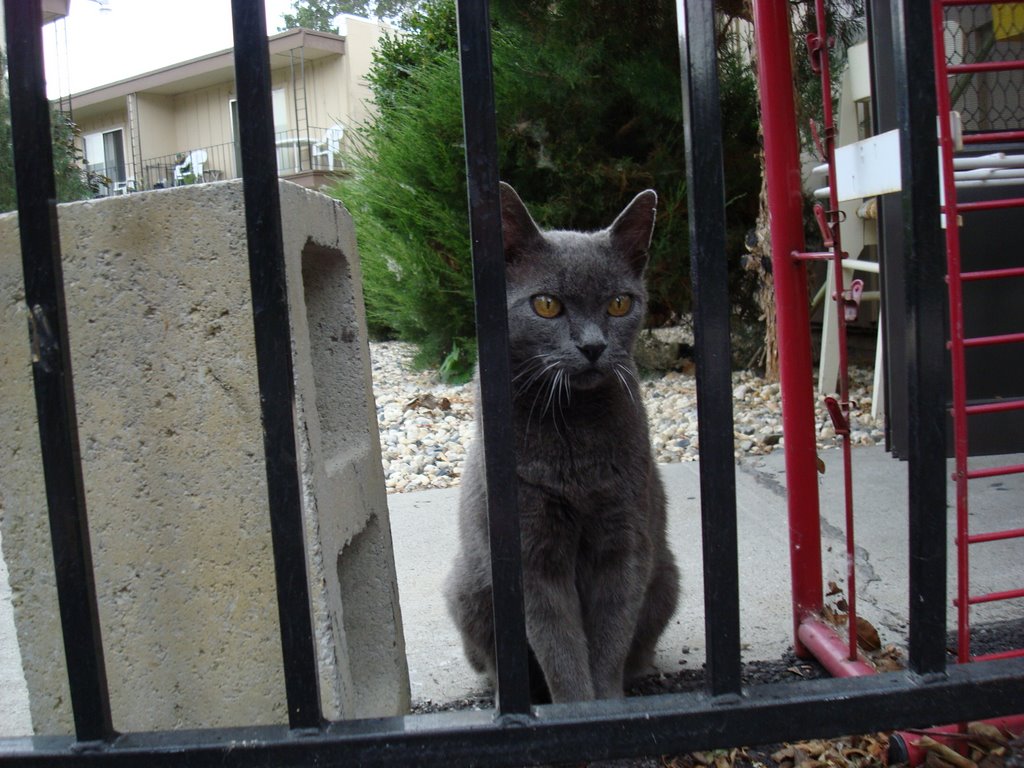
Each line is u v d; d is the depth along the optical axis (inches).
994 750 68.0
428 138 257.4
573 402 84.0
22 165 50.4
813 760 72.1
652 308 259.3
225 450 62.9
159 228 61.7
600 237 96.3
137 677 65.2
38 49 50.1
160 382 62.9
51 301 51.2
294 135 633.0
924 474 55.1
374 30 621.9
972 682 55.7
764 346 251.0
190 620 64.6
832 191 78.7
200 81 650.8
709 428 53.1
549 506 83.0
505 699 53.9
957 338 61.1
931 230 54.2
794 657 92.7
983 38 124.5
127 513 64.1
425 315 278.1
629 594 85.8
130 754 52.6
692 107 51.4
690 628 105.2
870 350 271.4
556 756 53.7
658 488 97.5
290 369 52.1
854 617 82.1
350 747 52.9
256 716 64.9
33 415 63.7
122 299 62.4
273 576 63.4
